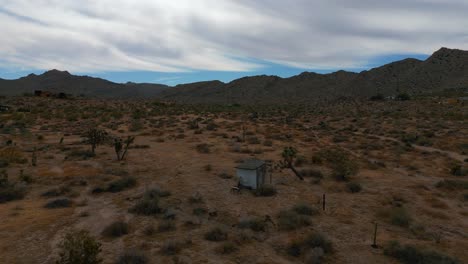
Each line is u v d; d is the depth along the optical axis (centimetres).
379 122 7975
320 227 1862
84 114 8319
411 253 1486
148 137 5431
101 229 1755
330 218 2014
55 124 6712
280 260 1467
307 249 1556
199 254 1483
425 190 2680
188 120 8138
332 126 7681
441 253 1498
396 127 7044
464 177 3156
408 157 4112
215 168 3278
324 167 3478
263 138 5562
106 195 2369
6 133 5181
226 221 1914
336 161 3322
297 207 2103
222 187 2611
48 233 1684
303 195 2469
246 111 11731
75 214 1967
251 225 1814
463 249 1623
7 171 2933
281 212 2031
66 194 2344
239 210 2105
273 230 1805
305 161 3675
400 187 2742
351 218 2022
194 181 2775
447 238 1766
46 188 2497
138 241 1609
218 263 1409
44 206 2097
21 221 1833
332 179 2986
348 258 1500
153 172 3088
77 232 1703
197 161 3634
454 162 3831
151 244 1576
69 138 5072
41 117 7456
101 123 7088
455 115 8344
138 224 1830
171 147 4541
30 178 2645
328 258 1492
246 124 7531
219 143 4931
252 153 4188
